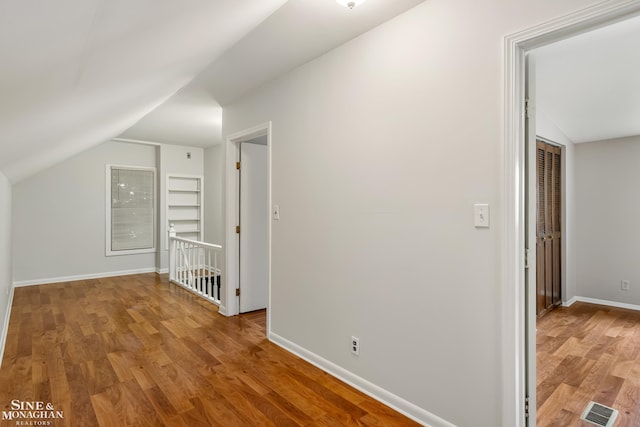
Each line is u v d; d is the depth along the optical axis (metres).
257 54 2.55
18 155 2.75
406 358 1.99
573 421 2.00
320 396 2.18
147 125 4.85
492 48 1.62
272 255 3.10
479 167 1.66
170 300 4.42
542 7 1.46
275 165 3.06
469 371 1.71
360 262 2.27
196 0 1.23
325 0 1.85
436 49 1.84
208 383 2.33
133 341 3.05
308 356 2.68
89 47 1.18
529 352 1.64
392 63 2.06
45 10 0.79
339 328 2.43
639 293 4.31
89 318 3.68
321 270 2.58
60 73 1.31
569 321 3.82
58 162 5.18
